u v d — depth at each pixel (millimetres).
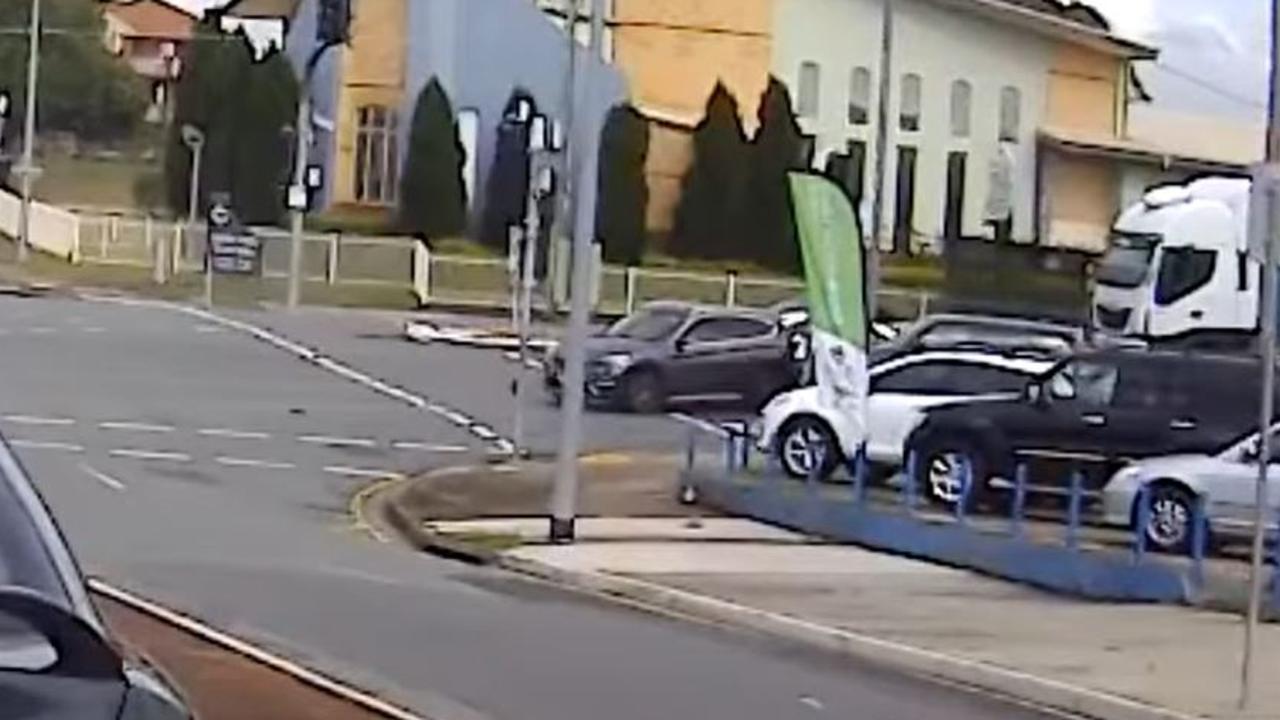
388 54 70250
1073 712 16562
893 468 29375
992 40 79562
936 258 71812
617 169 66062
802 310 42969
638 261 66375
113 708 3547
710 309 41906
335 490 28609
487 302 62531
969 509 27750
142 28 99250
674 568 23062
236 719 13430
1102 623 20594
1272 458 24859
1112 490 25703
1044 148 81000
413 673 15602
